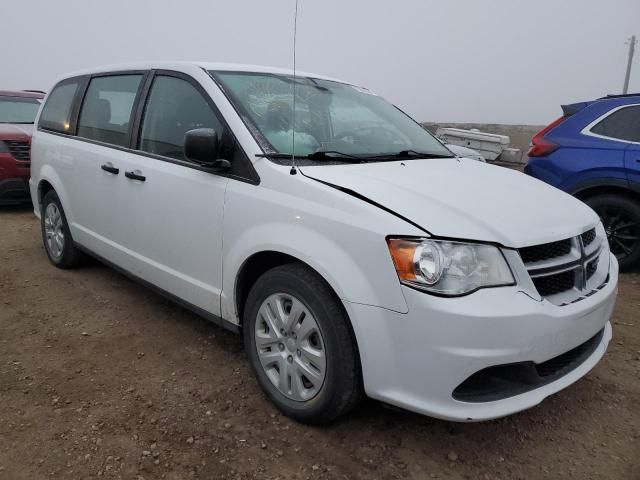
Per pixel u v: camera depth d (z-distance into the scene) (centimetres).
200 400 288
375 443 257
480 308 215
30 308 402
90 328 371
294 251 252
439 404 223
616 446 262
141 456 244
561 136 549
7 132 730
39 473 232
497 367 223
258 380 288
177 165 328
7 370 313
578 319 240
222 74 331
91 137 422
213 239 300
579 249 256
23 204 814
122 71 406
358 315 231
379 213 233
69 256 471
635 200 511
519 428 274
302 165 280
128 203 366
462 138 1040
